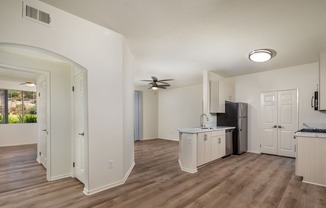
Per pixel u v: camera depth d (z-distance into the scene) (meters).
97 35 2.66
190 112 7.61
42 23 2.10
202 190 2.73
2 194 2.57
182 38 3.07
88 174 2.54
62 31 2.29
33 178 3.22
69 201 2.36
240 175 3.40
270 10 2.23
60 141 3.25
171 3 2.10
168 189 2.76
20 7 1.93
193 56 3.97
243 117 5.34
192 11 2.26
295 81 4.67
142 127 8.27
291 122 4.73
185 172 3.58
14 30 1.88
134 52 3.76
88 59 2.56
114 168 2.84
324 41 3.13
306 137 3.12
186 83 7.23
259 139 5.30
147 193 2.61
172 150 5.82
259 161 4.41
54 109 3.22
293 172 3.57
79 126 3.09
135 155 5.10
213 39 3.10
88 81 2.56
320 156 3.00
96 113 2.63
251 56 3.64
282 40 3.12
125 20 2.50
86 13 2.35
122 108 2.97
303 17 2.39
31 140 6.98
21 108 6.95
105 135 2.73
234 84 5.86
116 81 2.89
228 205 2.29
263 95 5.26
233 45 3.35
